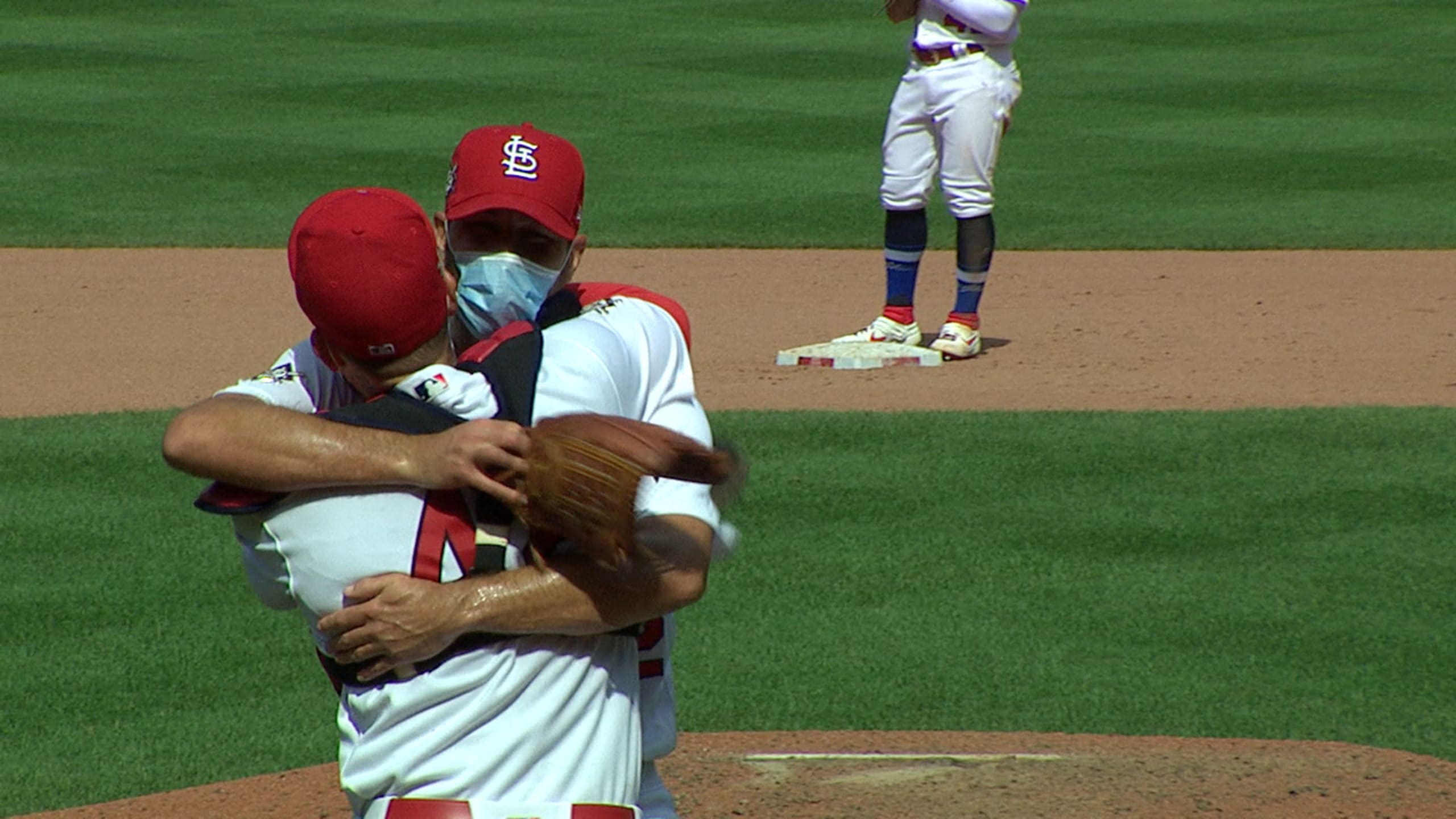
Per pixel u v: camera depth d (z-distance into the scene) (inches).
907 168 735.7
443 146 1322.6
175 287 904.3
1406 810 319.3
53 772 351.6
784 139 1360.7
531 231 209.3
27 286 908.0
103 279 924.6
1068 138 1370.6
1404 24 1915.6
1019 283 920.9
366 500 177.9
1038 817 317.1
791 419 624.7
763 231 1051.3
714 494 197.0
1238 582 456.8
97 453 581.0
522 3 2068.2
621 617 180.9
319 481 175.0
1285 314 828.0
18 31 1833.2
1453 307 836.6
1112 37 1865.2
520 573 178.5
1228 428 608.4
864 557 477.7
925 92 723.4
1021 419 624.4
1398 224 1058.1
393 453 175.3
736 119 1439.5
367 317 177.6
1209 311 839.7
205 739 368.5
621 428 174.1
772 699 388.2
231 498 178.2
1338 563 470.0
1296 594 447.5
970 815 317.7
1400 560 471.8
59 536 495.2
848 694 390.3
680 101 1518.2
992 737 363.3
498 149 207.0
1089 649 414.9
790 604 445.7
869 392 673.6
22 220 1077.1
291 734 371.6
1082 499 526.9
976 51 714.8
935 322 825.5
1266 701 383.6
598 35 1863.9
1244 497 528.1
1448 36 1843.0
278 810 328.8
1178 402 651.5
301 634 426.9
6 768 353.4
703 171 1238.9
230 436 175.0
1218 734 366.0
